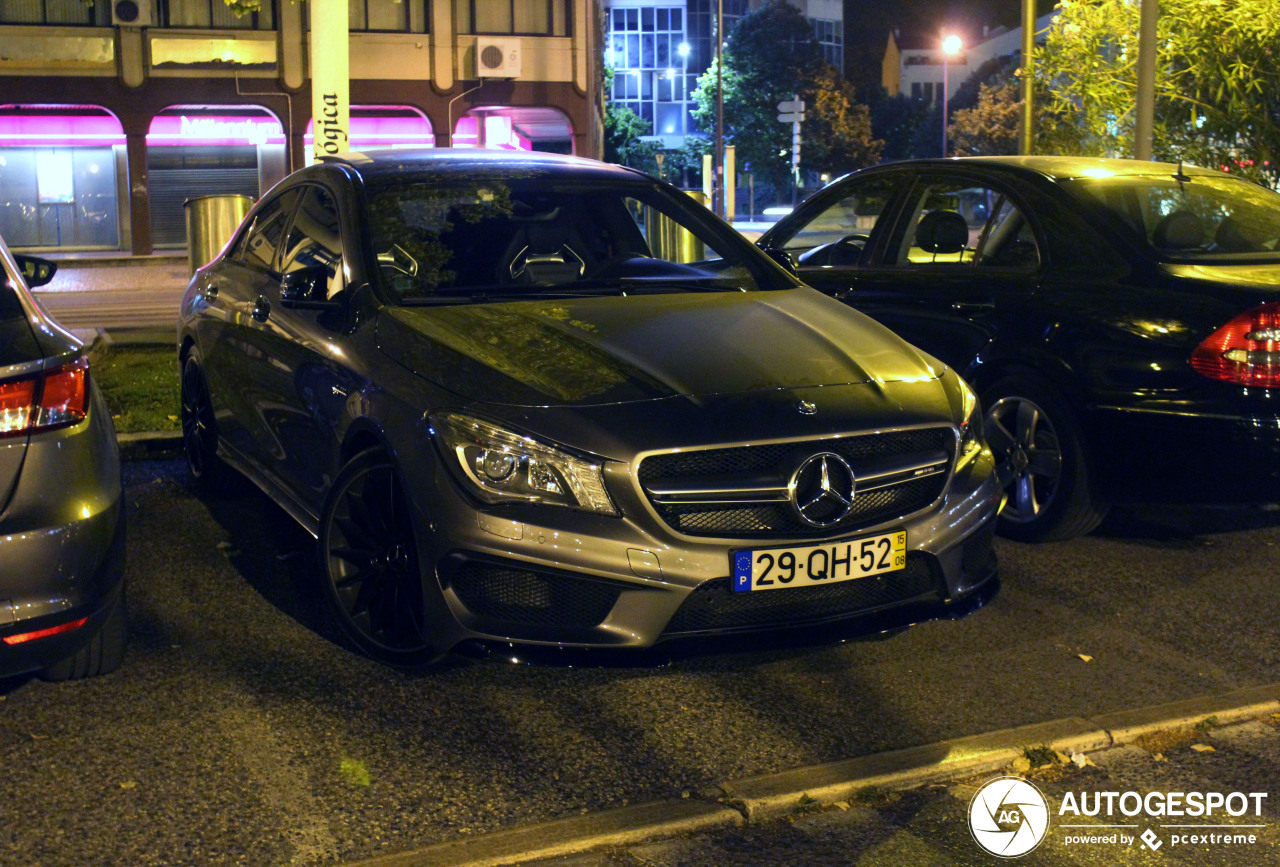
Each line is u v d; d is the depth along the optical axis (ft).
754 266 17.53
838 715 13.08
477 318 14.73
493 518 12.44
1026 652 14.79
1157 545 18.83
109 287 76.59
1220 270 17.30
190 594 16.39
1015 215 19.19
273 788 11.45
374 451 13.87
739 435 12.62
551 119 127.44
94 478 12.00
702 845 10.63
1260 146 36.65
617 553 12.30
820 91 221.25
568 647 12.48
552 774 11.76
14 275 12.84
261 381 17.43
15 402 11.46
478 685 13.75
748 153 221.25
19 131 112.68
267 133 117.70
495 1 117.60
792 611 12.98
